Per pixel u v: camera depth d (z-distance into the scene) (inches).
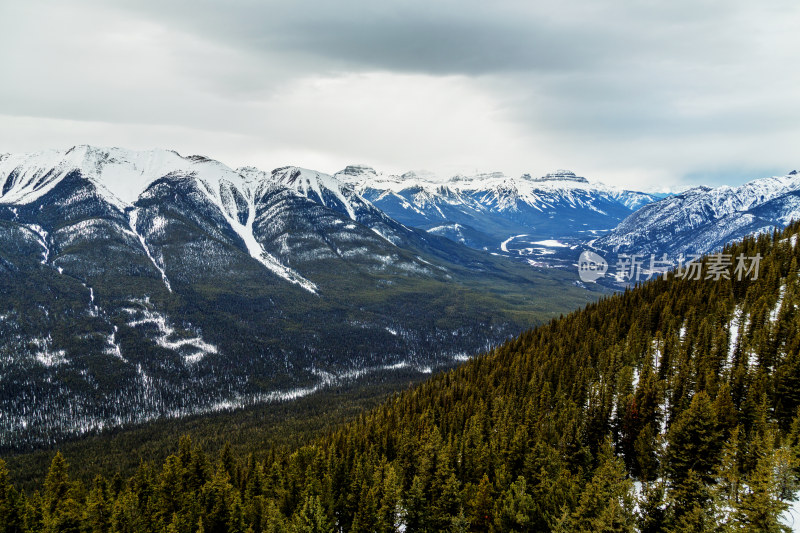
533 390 4512.8
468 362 6304.1
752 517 2277.3
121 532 3233.3
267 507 3412.9
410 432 4301.2
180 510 3617.1
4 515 3248.0
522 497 2866.6
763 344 3809.1
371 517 3206.2
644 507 2568.9
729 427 3080.7
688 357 4222.4
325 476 3681.1
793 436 2886.3
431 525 3166.8
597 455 3304.6
